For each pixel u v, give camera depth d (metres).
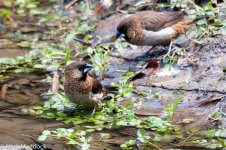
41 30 16.61
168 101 11.66
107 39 14.73
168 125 10.58
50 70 13.76
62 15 17.30
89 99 11.13
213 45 12.90
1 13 17.94
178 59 12.94
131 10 15.65
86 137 10.26
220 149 9.59
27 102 12.02
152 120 10.76
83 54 14.29
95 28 15.68
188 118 10.89
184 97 11.73
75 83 11.05
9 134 10.48
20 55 14.90
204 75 12.22
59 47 15.09
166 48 13.88
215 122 10.64
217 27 13.41
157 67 12.84
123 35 13.70
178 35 13.55
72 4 17.66
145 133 10.07
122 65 13.54
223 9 14.12
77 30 15.80
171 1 14.58
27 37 16.16
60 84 12.83
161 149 9.67
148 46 14.14
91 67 11.08
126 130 10.51
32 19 17.50
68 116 11.26
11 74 13.62
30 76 13.47
